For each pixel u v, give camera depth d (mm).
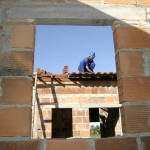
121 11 2260
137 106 1968
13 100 1902
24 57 2031
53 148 1789
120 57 2104
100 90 6195
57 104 6008
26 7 2186
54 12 2189
